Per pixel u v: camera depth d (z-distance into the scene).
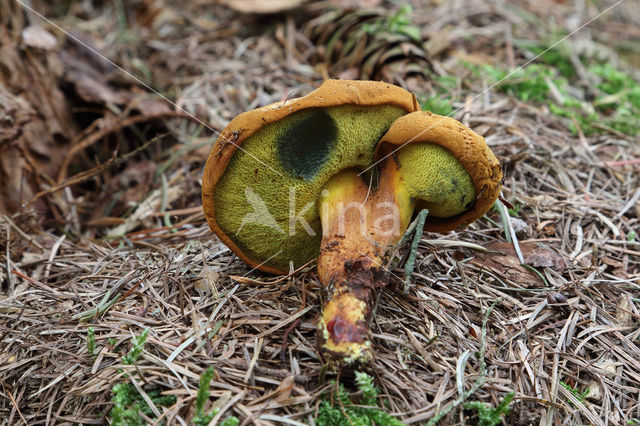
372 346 0.35
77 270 0.40
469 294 0.38
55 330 0.37
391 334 0.36
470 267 0.39
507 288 0.38
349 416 0.33
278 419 0.33
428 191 0.36
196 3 0.71
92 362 0.35
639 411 0.35
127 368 0.35
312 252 0.38
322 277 0.35
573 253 0.40
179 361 0.35
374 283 0.35
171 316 0.37
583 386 0.36
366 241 0.35
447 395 0.34
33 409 0.35
